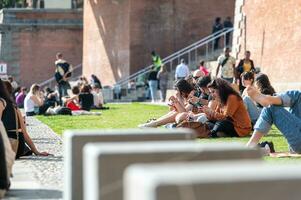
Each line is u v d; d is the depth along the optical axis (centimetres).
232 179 904
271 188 912
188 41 10619
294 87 6869
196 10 10625
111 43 10800
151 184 882
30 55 12962
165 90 9938
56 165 2886
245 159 1260
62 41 12988
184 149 1228
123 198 1223
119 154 1220
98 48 11075
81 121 5575
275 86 7294
